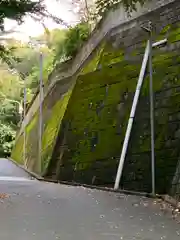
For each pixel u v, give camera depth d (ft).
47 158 85.46
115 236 23.15
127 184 50.44
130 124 53.52
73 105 74.28
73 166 66.85
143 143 50.49
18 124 193.06
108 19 74.54
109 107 61.72
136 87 56.59
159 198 42.50
